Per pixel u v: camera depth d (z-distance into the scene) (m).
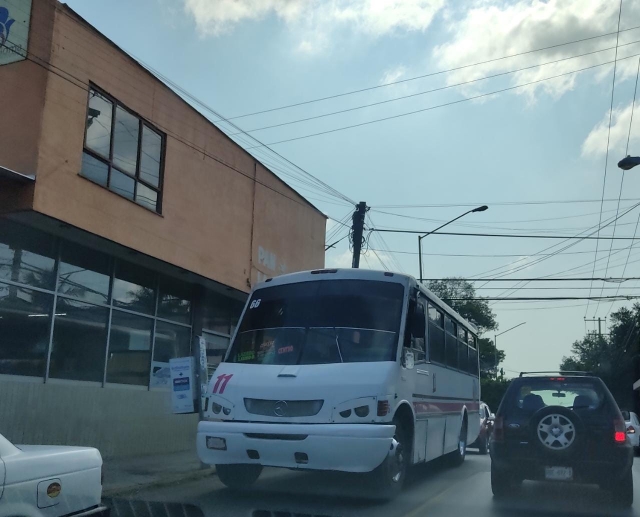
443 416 12.15
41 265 12.07
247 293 17.62
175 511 8.37
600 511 8.78
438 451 11.75
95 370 13.13
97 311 13.31
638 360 48.97
